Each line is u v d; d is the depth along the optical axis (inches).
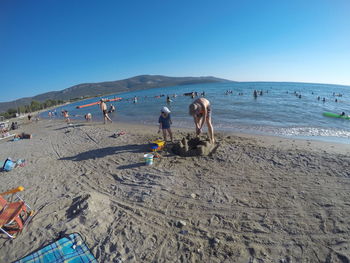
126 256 111.6
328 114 550.6
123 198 171.5
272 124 466.0
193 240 120.6
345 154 237.6
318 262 102.2
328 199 152.0
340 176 184.5
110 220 142.8
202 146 253.1
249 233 123.8
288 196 158.9
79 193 184.9
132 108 1053.8
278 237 119.4
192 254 110.7
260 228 127.3
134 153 279.7
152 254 112.2
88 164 256.2
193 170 213.2
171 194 171.0
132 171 222.1
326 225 126.3
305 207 144.4
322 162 216.1
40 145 384.2
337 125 432.8
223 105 839.1
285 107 740.0
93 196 166.9
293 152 249.0
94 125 584.4
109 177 213.9
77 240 123.1
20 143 424.2
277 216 136.9
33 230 137.2
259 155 244.7
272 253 108.6
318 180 180.2
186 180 193.0
